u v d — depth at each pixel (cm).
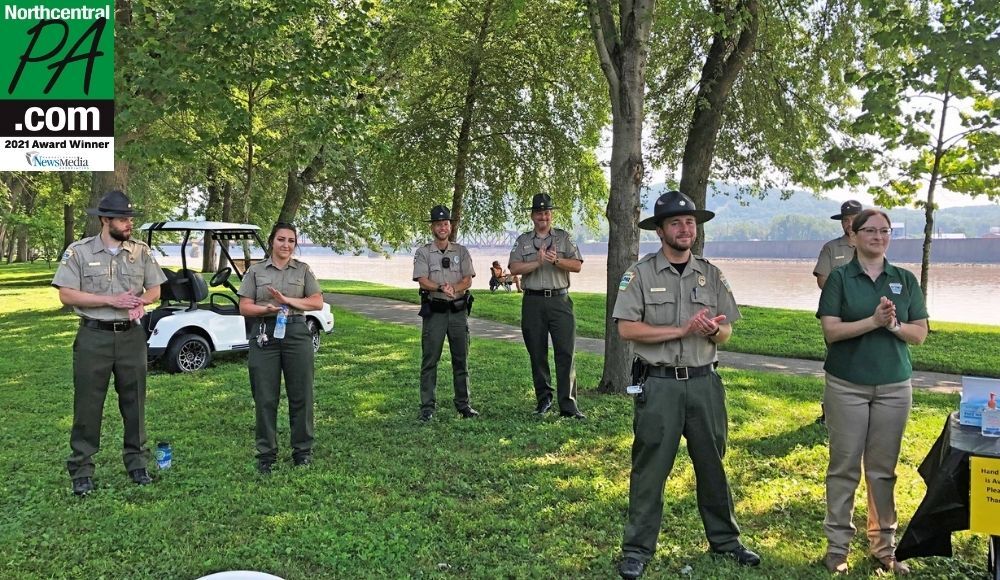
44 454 540
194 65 938
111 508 430
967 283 3522
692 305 350
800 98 1273
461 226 1819
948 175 1334
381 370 908
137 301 461
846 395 347
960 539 383
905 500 443
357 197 2389
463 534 390
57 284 444
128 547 376
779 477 491
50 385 805
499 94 1623
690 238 349
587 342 1245
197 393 761
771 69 1235
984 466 301
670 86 1401
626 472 499
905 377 344
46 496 452
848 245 615
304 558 363
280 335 496
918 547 329
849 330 338
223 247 957
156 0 980
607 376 762
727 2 887
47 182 2900
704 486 362
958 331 1320
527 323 657
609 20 736
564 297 654
